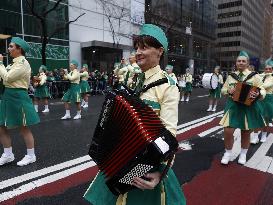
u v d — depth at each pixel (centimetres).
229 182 459
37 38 2117
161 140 163
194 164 540
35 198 387
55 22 2223
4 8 1912
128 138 168
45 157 552
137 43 206
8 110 473
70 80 970
